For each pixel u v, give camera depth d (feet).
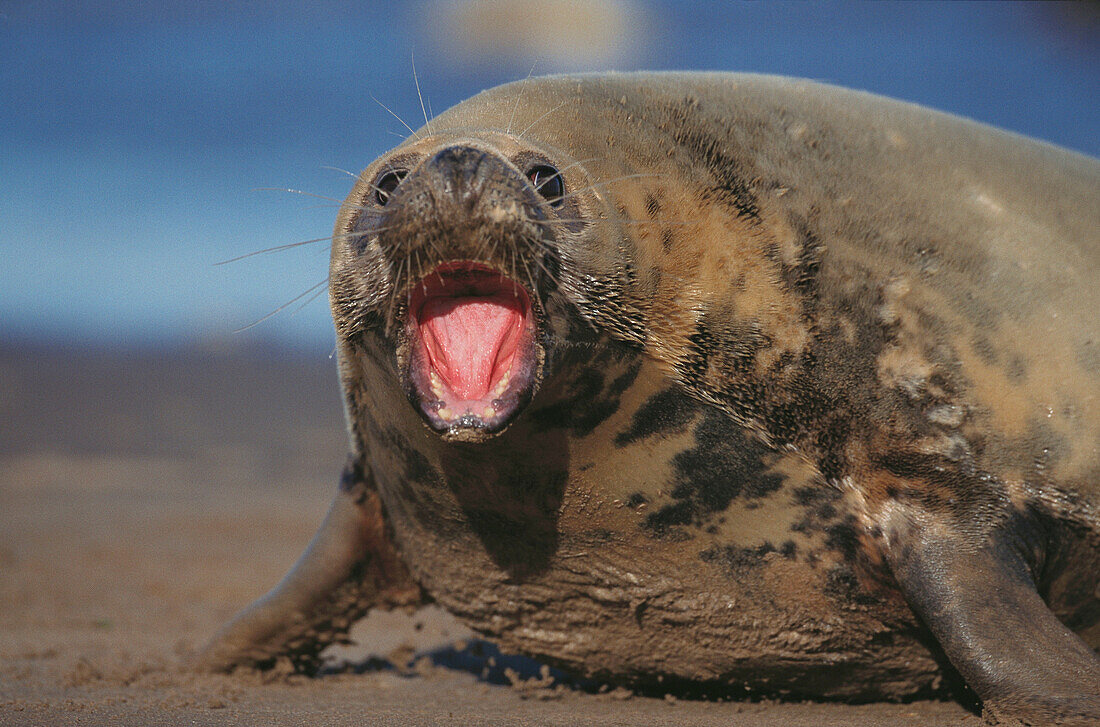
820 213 61.67
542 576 62.44
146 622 96.12
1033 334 61.52
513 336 53.26
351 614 74.02
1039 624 54.60
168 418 217.97
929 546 57.52
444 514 62.13
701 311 58.80
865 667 61.93
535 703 64.69
